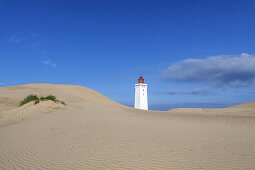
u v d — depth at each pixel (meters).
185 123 15.24
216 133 11.02
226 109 33.97
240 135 10.38
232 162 6.20
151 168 5.82
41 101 23.70
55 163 6.32
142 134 10.67
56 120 16.02
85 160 6.55
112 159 6.61
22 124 14.38
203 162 6.24
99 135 10.40
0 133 11.09
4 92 34.09
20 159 6.72
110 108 27.53
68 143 8.75
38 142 8.98
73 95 38.25
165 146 8.15
